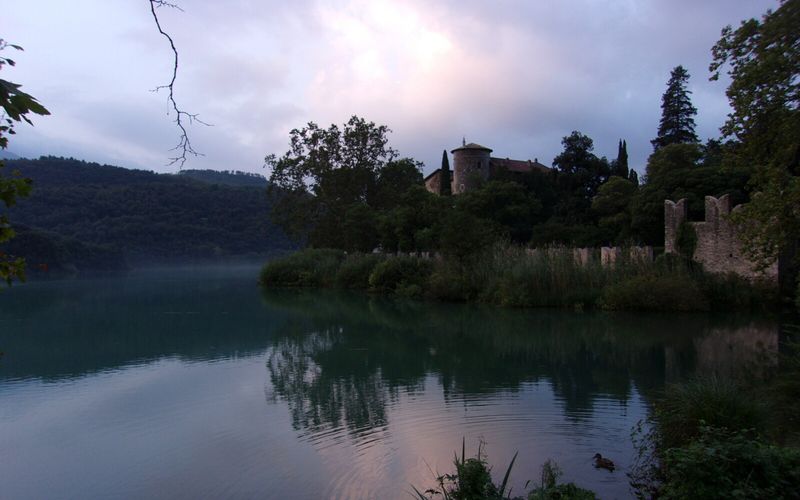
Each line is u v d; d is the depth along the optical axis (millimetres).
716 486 5914
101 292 50219
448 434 10578
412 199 52875
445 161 78562
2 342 23469
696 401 8219
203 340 23484
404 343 21375
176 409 13234
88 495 8859
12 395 14828
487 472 7387
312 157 63281
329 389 14578
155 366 18359
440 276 36938
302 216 63938
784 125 12172
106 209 103375
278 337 23875
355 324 27094
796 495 5859
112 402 14016
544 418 11328
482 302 34250
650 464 8398
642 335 21766
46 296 46094
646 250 31828
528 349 19516
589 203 55500
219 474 9352
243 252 115562
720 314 26781
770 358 16703
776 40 12156
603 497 7711
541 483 8180
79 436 11547
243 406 13273
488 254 36781
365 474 8969
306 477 8992
